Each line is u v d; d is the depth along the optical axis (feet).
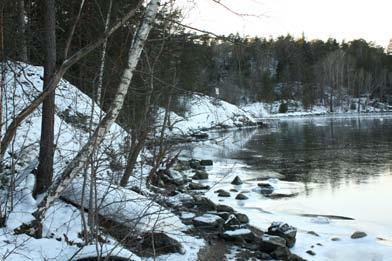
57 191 23.21
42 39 39.09
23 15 33.19
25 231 22.67
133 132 32.58
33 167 28.45
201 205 42.09
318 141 117.60
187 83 41.73
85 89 33.22
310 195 55.36
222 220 36.22
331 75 321.32
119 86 22.11
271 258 31.63
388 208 48.34
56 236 24.06
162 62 39.01
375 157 85.56
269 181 64.08
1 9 24.34
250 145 112.47
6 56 27.14
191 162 78.64
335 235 39.11
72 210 26.58
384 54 398.62
